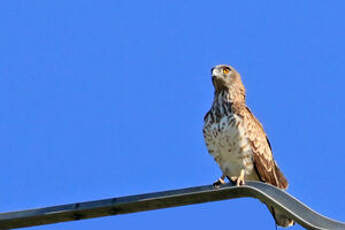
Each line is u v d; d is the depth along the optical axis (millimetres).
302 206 10109
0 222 11125
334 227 9836
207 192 10867
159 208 11211
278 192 10406
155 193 11008
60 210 11031
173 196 10898
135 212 11281
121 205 11008
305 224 10008
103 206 10969
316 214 10008
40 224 11352
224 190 10789
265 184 10516
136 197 11031
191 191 10914
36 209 11109
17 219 11086
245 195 10891
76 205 11125
